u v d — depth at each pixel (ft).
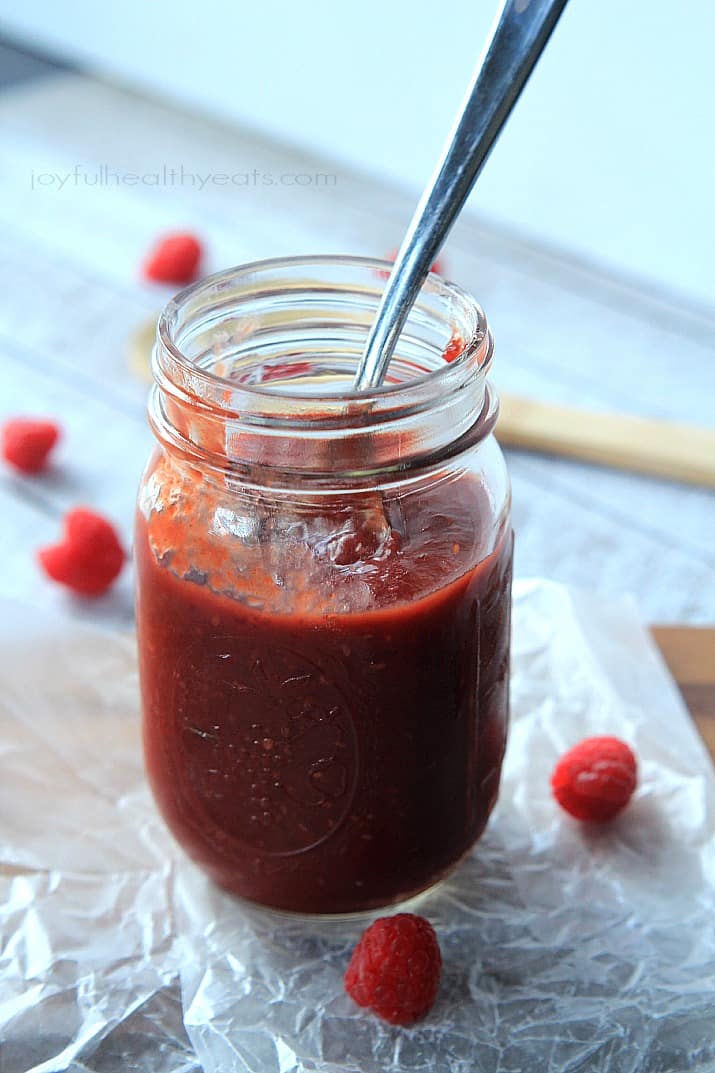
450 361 1.18
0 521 1.99
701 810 1.43
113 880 1.36
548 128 2.69
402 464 1.14
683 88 2.48
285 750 1.22
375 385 1.17
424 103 2.81
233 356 1.26
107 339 2.39
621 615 1.62
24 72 3.31
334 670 1.19
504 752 1.36
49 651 1.57
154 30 3.14
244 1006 1.27
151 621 1.24
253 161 2.97
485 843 1.42
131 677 1.55
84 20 3.27
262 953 1.31
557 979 1.30
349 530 1.18
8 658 1.55
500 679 1.30
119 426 2.17
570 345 2.41
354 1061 1.23
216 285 1.23
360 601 1.18
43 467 2.08
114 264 2.59
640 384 2.30
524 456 2.12
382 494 1.18
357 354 1.27
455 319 1.21
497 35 1.07
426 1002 1.25
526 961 1.31
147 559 1.23
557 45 2.59
